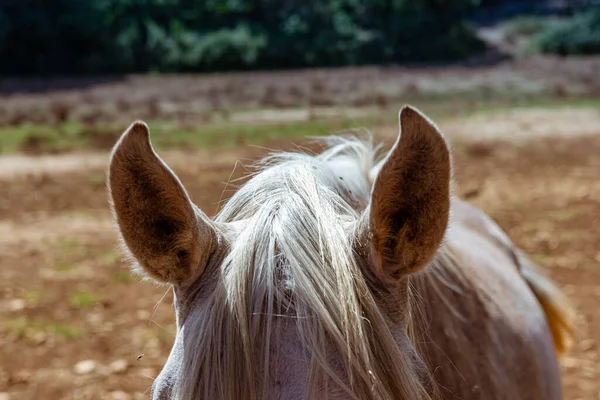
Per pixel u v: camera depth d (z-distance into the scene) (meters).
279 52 38.78
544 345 2.62
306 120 20.28
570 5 56.62
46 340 6.20
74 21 36.09
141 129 1.50
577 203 10.89
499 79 31.44
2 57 35.06
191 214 1.55
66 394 5.27
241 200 1.72
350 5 42.75
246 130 18.48
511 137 17.50
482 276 2.54
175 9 41.09
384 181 1.48
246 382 1.39
